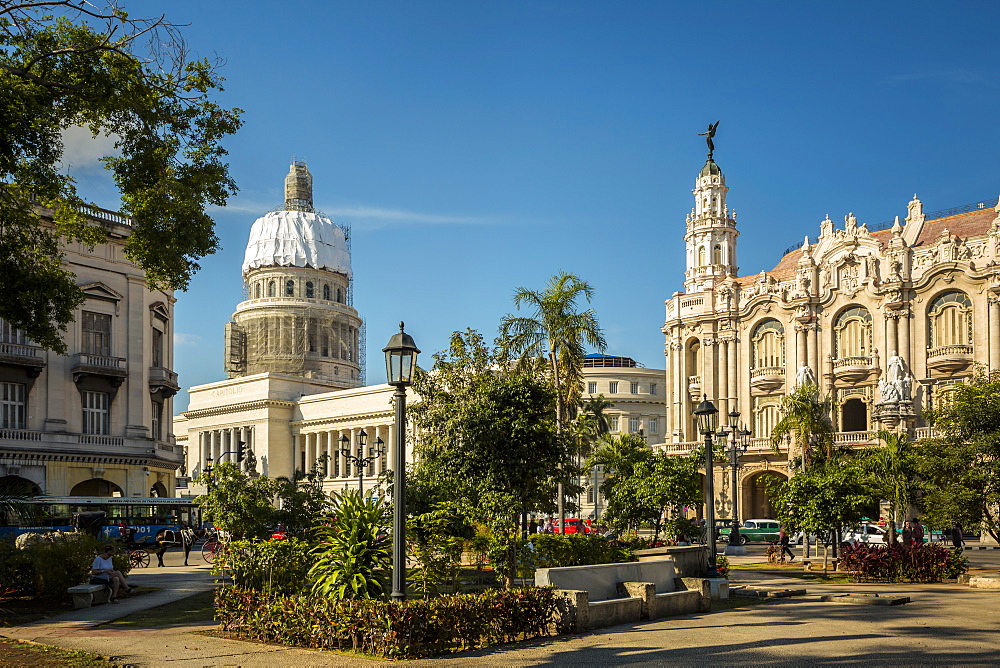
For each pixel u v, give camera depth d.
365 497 24.20
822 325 82.94
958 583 35.41
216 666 17.70
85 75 28.64
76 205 34.34
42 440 63.78
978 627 22.11
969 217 80.00
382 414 124.69
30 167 30.91
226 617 21.92
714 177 93.31
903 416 73.38
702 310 90.38
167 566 49.59
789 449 81.06
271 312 148.50
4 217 31.56
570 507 47.12
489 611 19.77
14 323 31.94
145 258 33.25
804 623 22.77
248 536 34.72
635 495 42.78
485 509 26.62
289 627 20.28
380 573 22.03
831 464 43.69
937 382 75.06
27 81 28.22
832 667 16.97
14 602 29.03
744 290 88.56
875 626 22.20
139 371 70.62
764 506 85.50
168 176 32.00
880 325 78.62
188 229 32.88
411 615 18.52
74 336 66.75
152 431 73.31
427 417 46.06
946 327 75.19
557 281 48.78
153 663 18.08
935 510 36.94
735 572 42.47
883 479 45.09
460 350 49.81
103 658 18.56
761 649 18.84
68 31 29.31
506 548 26.72
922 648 18.98
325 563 21.84
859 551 37.94
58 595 29.23
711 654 18.30
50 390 65.12
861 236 81.38
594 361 122.12
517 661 17.88
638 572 24.75
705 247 92.75
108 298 68.75
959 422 37.66
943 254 75.06
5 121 27.11
